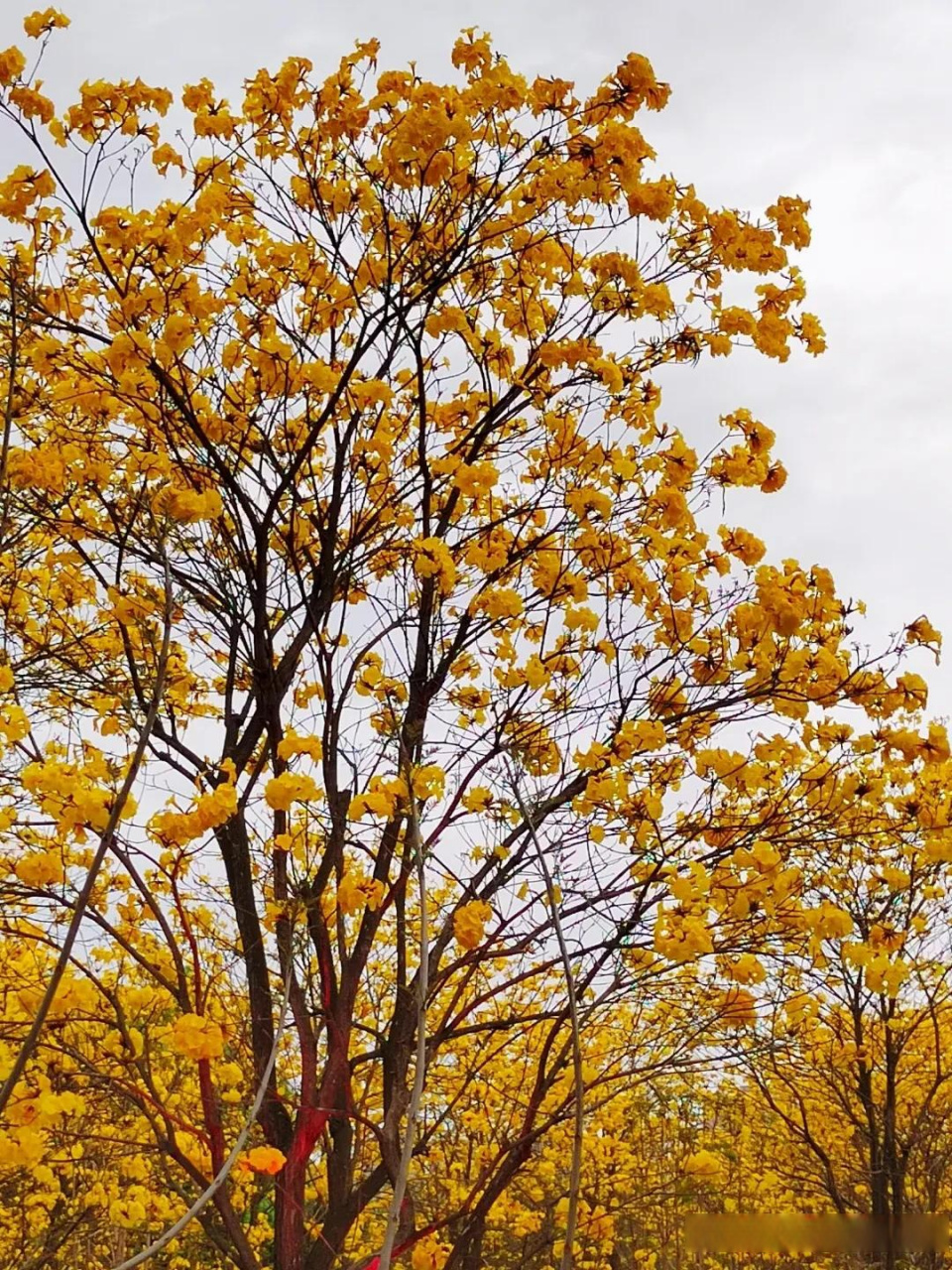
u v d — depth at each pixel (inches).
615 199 132.6
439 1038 126.5
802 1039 240.2
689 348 138.9
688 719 136.8
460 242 130.9
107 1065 121.2
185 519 118.3
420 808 119.2
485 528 137.1
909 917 214.5
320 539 140.9
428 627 138.2
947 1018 297.3
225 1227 111.0
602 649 131.1
